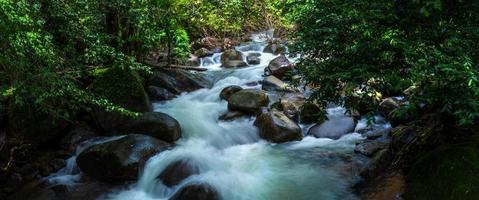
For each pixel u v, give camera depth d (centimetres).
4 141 580
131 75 723
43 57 473
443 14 375
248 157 612
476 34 364
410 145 493
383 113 681
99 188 545
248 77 964
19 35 431
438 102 416
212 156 598
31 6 506
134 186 546
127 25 812
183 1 985
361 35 391
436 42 377
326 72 431
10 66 457
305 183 524
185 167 549
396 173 486
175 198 485
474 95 354
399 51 374
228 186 512
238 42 1312
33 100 521
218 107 791
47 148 645
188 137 670
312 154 605
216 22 1290
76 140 648
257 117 708
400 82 370
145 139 594
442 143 470
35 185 555
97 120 673
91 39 650
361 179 510
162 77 868
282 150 630
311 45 442
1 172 556
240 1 1354
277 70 927
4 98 555
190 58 1104
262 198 494
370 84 409
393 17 376
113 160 548
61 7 595
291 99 773
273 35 1344
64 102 563
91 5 686
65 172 589
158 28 875
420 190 420
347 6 407
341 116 691
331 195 491
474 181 383
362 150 585
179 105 795
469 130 464
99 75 714
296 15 543
